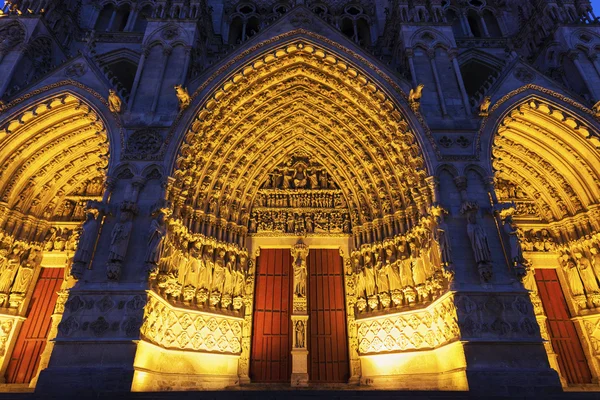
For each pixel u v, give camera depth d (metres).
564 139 19.42
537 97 18.81
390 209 20.11
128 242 15.29
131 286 14.35
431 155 17.44
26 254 20.06
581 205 20.11
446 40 20.61
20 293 19.23
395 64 22.86
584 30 21.14
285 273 21.23
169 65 19.47
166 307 15.98
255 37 20.28
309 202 22.50
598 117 18.23
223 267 19.45
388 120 19.22
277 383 18.44
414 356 17.08
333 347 19.64
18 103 18.16
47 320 19.34
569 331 19.55
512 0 27.50
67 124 19.44
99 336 13.55
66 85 18.53
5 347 18.31
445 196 16.67
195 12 21.44
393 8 23.48
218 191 20.28
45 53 21.31
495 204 16.34
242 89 20.11
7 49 19.66
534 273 20.88
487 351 13.71
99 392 12.31
